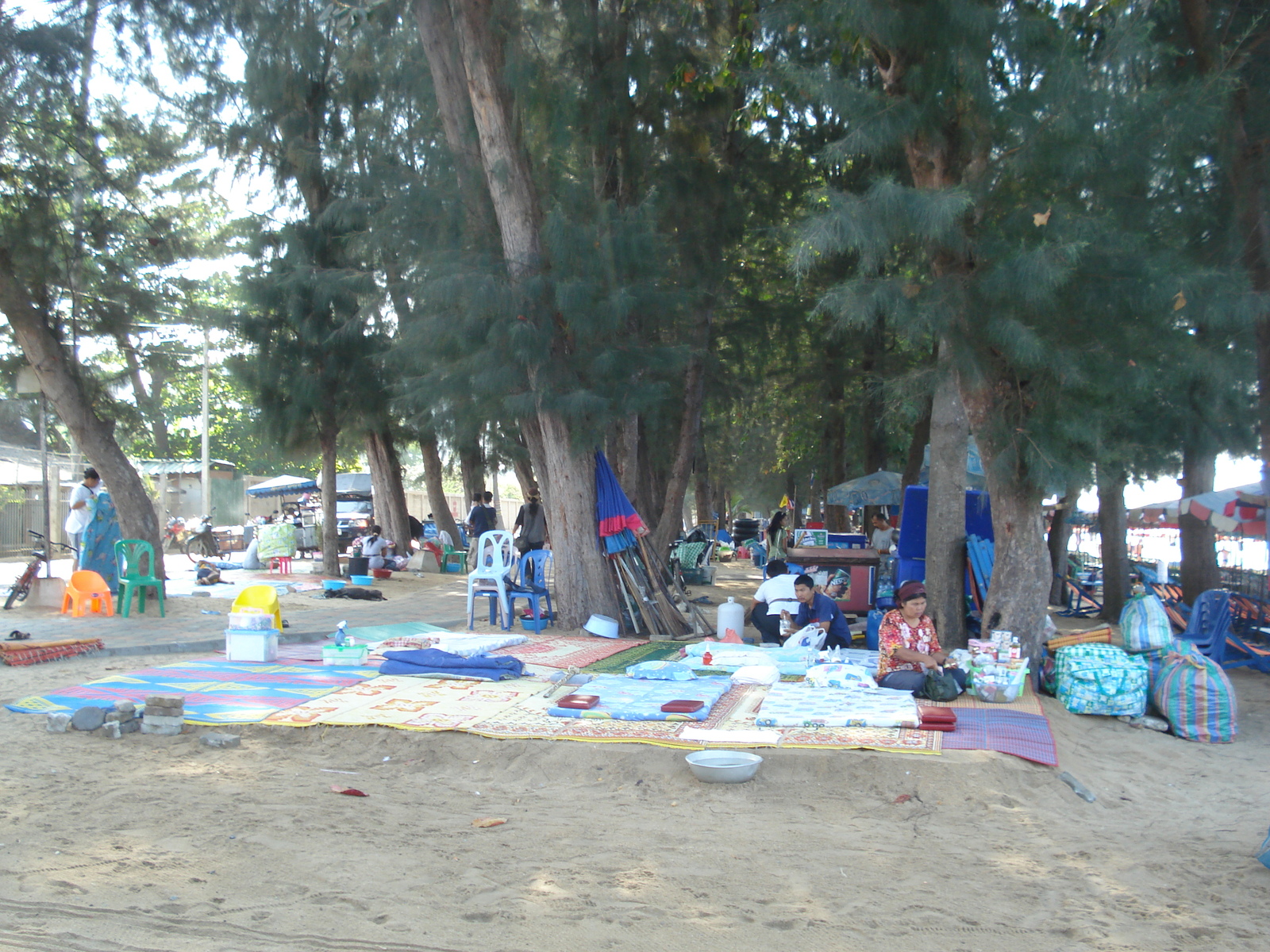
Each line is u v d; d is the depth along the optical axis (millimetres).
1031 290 7555
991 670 8203
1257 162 9422
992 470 8977
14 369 14461
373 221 14812
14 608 13844
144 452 41781
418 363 13531
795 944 3936
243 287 18641
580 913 4199
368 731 7387
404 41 15789
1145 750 7574
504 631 12711
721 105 16047
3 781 6055
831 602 10648
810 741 6832
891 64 9320
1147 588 14344
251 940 3830
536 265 12273
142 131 15273
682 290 13719
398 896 4352
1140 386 8070
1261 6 9812
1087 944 4023
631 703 7844
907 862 5023
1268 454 8883
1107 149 8242
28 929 3857
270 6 17641
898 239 8398
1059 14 9672
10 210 13477
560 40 14859
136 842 4984
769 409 30281
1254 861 5113
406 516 23766
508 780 6633
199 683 8875
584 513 12953
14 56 13023
